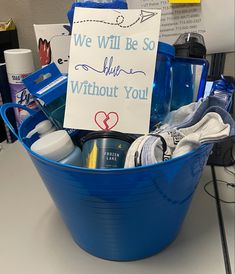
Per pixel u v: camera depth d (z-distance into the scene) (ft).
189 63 1.74
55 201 1.46
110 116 1.52
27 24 2.80
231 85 1.91
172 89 1.80
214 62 2.40
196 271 1.48
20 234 1.74
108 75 1.51
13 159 2.49
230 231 1.71
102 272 1.50
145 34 1.48
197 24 2.25
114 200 1.25
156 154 1.34
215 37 2.27
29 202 2.00
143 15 1.49
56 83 1.63
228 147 2.26
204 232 1.71
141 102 1.50
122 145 1.40
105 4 1.61
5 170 2.34
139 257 1.55
